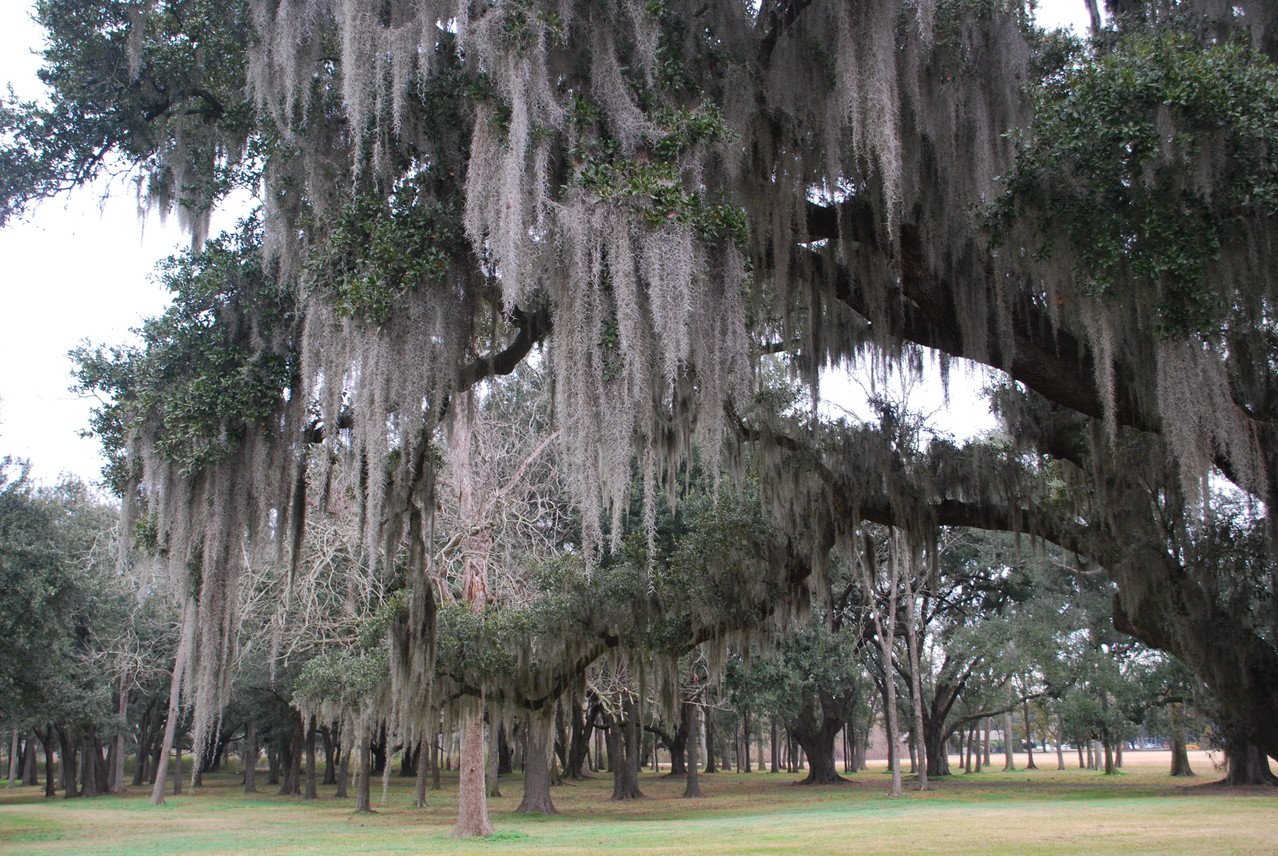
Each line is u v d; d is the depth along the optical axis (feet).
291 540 26.27
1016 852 37.70
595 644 33.22
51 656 60.85
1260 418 20.15
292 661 84.69
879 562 75.00
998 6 19.90
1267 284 17.60
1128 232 16.99
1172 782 109.19
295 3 19.94
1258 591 22.71
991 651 87.25
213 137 25.81
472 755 54.85
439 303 20.57
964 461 28.12
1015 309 22.49
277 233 22.00
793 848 41.86
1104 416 18.02
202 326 23.29
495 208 17.92
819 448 28.35
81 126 24.66
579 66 19.47
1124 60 16.67
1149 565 23.07
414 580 28.14
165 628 95.09
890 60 18.48
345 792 108.37
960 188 20.83
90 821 74.69
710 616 30.50
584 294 18.40
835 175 20.04
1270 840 41.01
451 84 19.93
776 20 21.81
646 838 49.21
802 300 25.98
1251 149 16.12
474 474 54.85
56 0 24.14
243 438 23.30
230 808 91.09
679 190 17.28
